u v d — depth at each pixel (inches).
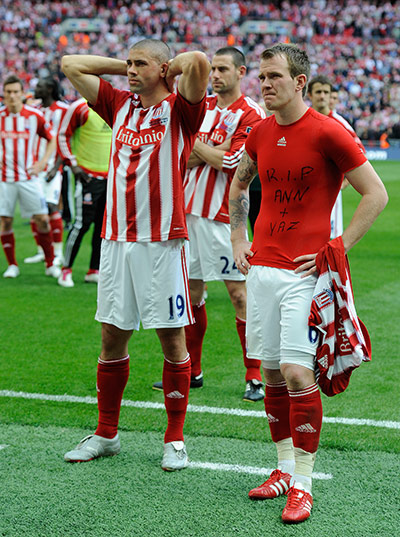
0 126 695.1
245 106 414.0
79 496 277.9
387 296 641.6
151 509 267.9
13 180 702.5
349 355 265.0
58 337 514.9
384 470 300.7
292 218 273.0
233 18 3240.7
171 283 305.4
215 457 316.5
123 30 3196.4
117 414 319.6
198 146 403.2
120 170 305.3
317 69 2878.9
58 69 2598.4
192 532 250.4
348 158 263.7
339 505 270.1
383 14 3230.8
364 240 957.2
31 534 248.7
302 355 266.4
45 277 730.8
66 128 630.5
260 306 279.4
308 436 267.9
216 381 423.2
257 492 276.1
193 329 405.4
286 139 271.9
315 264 267.0
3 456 315.6
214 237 407.2
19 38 3154.5
